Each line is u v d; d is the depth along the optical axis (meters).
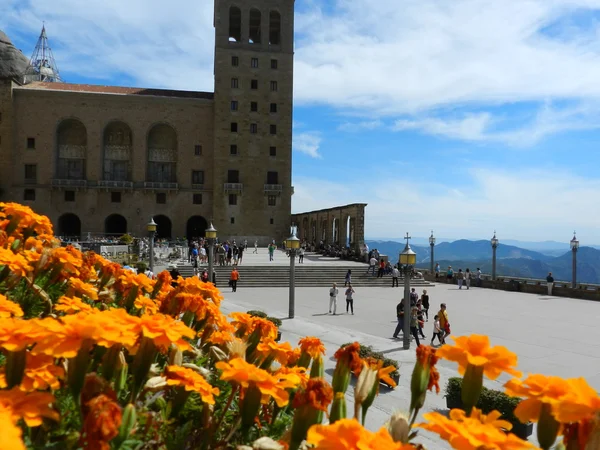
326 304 31.72
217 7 78.31
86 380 2.02
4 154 72.56
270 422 3.28
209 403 2.64
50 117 74.25
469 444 1.65
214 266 45.97
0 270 4.17
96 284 5.04
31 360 2.15
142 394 2.61
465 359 2.29
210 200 79.12
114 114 76.50
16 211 5.45
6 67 85.44
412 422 2.72
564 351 18.97
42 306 4.38
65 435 2.28
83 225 75.44
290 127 79.94
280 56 79.75
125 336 2.22
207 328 4.16
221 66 77.94
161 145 80.12
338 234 64.94
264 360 3.63
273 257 59.44
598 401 1.84
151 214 77.62
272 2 79.56
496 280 46.56
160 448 2.52
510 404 9.96
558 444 2.11
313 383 2.29
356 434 1.66
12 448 1.28
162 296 4.99
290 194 79.75
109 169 78.31
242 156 78.38
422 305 26.42
